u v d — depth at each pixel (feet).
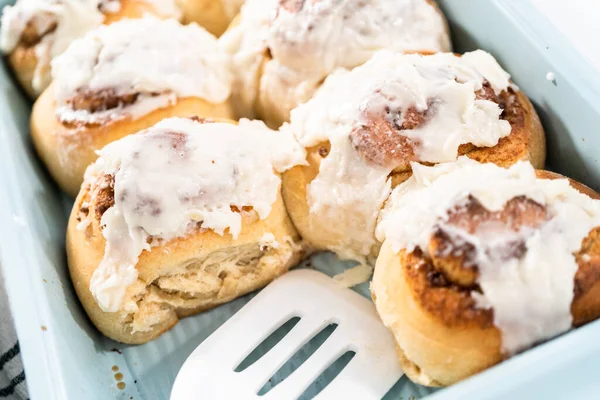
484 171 0.92
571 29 1.06
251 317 1.01
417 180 0.96
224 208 0.98
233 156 1.01
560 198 0.89
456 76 1.03
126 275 0.97
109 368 1.01
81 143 1.09
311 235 1.04
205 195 0.98
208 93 1.14
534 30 1.05
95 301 0.99
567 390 0.79
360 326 0.99
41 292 0.95
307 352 1.01
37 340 0.91
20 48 1.24
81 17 1.23
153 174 0.97
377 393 0.94
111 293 0.97
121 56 1.13
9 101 1.20
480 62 1.06
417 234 0.89
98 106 1.11
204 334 1.04
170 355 1.02
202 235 0.98
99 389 0.96
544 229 0.87
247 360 1.01
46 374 0.89
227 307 1.06
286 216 1.04
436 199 0.90
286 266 1.05
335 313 1.01
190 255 0.98
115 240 0.97
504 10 1.08
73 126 1.10
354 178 0.99
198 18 1.29
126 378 1.01
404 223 0.91
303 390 0.95
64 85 1.13
